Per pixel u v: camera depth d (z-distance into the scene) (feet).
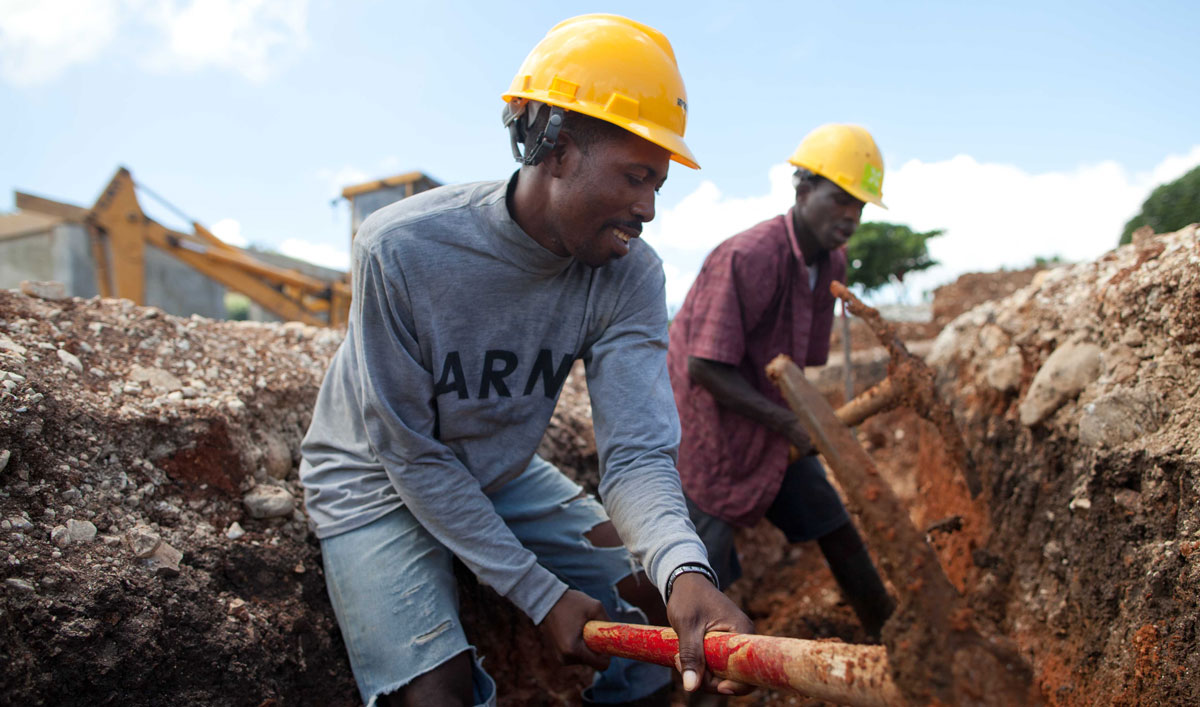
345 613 5.87
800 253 8.36
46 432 5.61
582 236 5.22
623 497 5.40
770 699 8.73
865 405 7.77
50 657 4.66
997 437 8.93
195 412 6.48
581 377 12.41
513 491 6.84
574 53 5.10
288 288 30.40
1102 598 6.19
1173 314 6.21
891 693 3.55
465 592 7.53
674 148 4.94
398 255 5.29
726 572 8.58
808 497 8.70
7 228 44.55
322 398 6.58
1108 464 6.31
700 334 8.14
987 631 7.05
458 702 5.56
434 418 5.82
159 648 5.10
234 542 6.07
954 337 11.67
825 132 8.49
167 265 45.29
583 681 8.25
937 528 7.65
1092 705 5.94
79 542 5.24
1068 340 7.78
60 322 7.00
